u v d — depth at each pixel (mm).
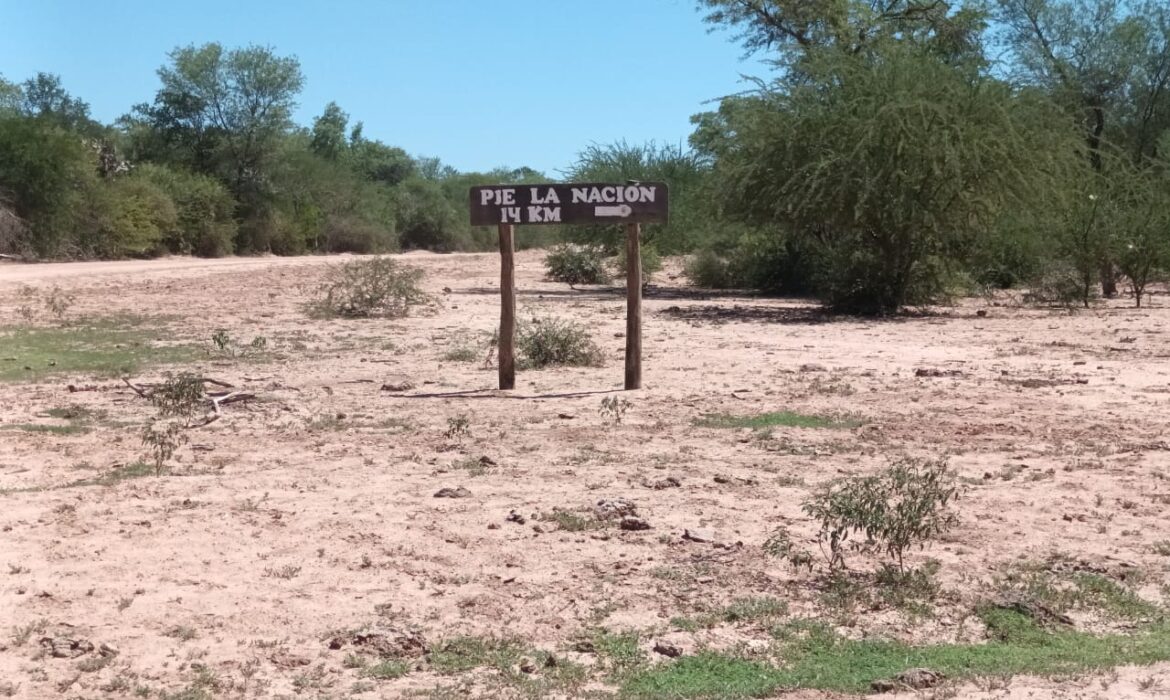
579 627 6180
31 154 53875
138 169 68938
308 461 10242
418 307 28562
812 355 18641
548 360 17234
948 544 7691
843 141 27281
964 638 6070
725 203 30203
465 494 8945
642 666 5645
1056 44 48281
